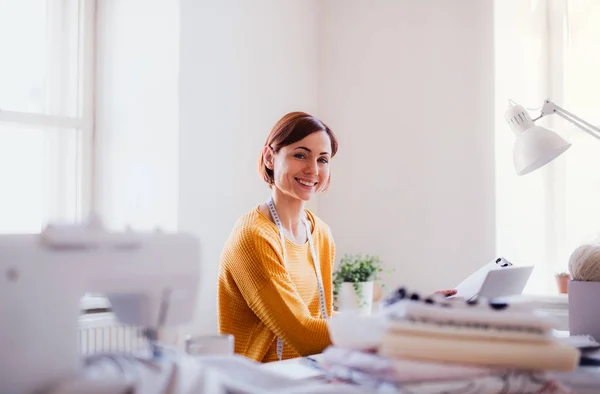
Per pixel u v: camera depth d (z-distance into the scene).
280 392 0.96
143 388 0.91
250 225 1.88
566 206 3.18
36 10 3.16
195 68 3.12
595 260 1.61
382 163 3.54
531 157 2.20
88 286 1.01
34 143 3.12
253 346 1.90
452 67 3.35
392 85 3.53
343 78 3.71
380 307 1.14
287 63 3.61
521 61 3.26
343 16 3.72
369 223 3.56
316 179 1.97
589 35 3.15
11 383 0.94
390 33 3.55
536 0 3.28
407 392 0.97
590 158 3.13
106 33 3.28
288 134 1.96
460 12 3.34
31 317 0.96
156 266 1.08
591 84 3.14
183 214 3.05
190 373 0.94
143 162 3.14
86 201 3.23
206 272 3.16
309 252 2.03
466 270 3.26
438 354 0.99
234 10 3.31
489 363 1.00
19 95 3.08
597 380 1.13
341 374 1.09
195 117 3.12
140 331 1.13
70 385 0.92
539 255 3.22
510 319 1.03
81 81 3.24
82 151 3.23
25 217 3.08
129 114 3.19
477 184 3.25
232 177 3.31
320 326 1.77
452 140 3.33
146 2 3.15
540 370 1.01
